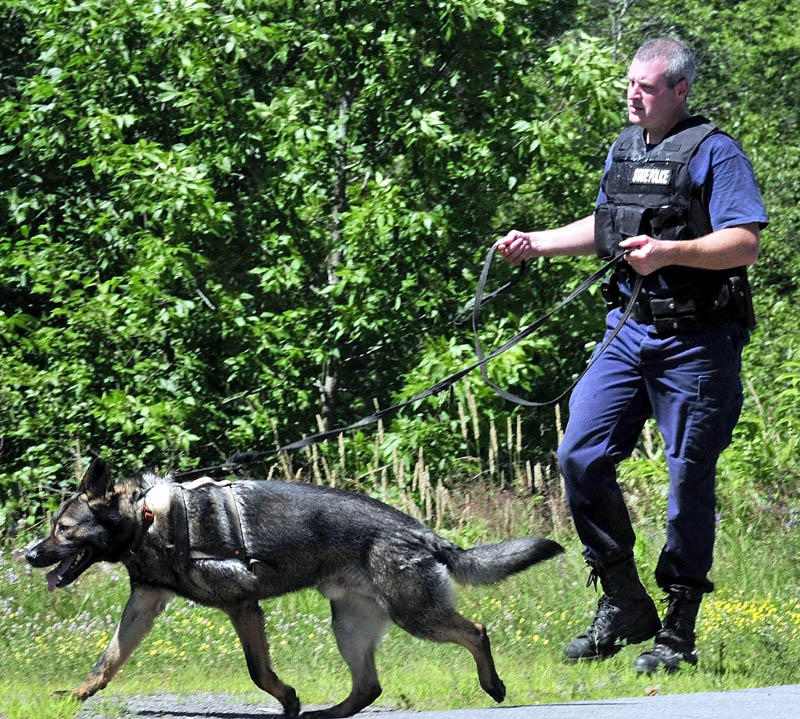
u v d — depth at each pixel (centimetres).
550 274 1706
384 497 1254
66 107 1642
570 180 1747
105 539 650
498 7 1606
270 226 1658
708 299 680
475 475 1362
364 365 1727
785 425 1384
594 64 1641
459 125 1733
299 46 1711
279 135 1602
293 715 650
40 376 1508
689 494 697
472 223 1730
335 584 659
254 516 654
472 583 663
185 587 653
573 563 1066
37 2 1677
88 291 1641
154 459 1502
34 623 962
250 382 1620
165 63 1683
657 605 948
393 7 1669
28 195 1708
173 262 1502
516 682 711
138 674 811
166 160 1521
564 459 719
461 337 1594
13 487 1475
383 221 1527
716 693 579
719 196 671
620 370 714
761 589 1033
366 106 1714
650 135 708
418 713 571
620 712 516
